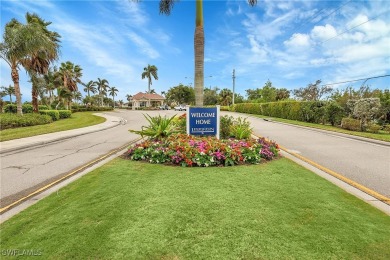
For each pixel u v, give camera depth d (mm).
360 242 2463
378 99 14445
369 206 3365
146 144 6504
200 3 8688
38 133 12781
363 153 7723
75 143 10125
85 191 3971
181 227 2730
